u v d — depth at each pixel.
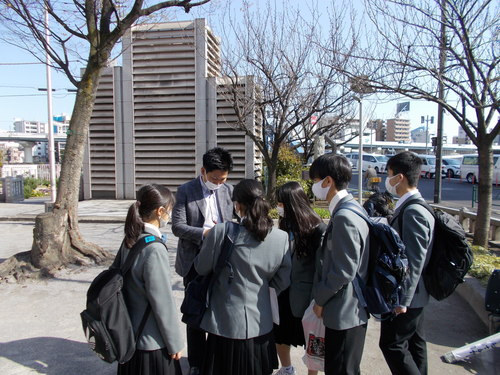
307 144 16.50
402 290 2.36
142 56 13.34
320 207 12.20
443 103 6.09
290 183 2.72
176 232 3.01
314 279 2.48
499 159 23.97
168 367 2.18
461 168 27.31
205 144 13.31
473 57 5.48
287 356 2.95
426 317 4.19
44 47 5.49
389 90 6.14
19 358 3.26
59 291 4.81
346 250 2.13
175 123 13.48
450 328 3.92
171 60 13.25
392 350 2.54
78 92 5.67
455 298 4.73
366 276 2.31
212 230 2.30
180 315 4.11
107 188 14.14
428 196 19.19
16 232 9.35
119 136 13.78
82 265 5.65
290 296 2.73
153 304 2.09
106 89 13.73
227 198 3.26
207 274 2.35
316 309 2.37
